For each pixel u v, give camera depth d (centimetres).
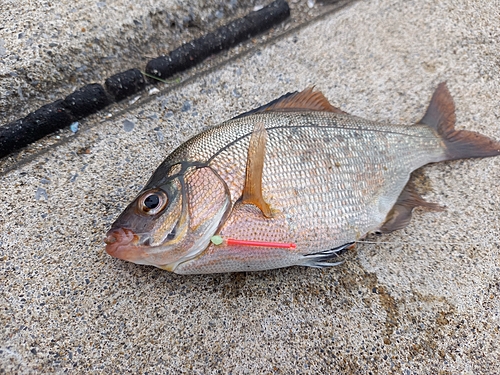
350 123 25
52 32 28
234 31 33
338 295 24
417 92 32
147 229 20
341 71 33
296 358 22
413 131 27
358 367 22
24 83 28
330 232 23
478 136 29
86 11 30
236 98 31
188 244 21
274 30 34
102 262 24
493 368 22
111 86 30
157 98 30
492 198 28
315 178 22
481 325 23
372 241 26
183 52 31
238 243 21
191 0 32
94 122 29
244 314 23
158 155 28
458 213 27
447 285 24
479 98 32
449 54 33
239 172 22
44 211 25
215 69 32
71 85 29
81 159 27
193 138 23
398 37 34
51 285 23
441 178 28
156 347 22
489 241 26
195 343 22
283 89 31
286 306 23
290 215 22
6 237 24
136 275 23
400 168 26
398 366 22
